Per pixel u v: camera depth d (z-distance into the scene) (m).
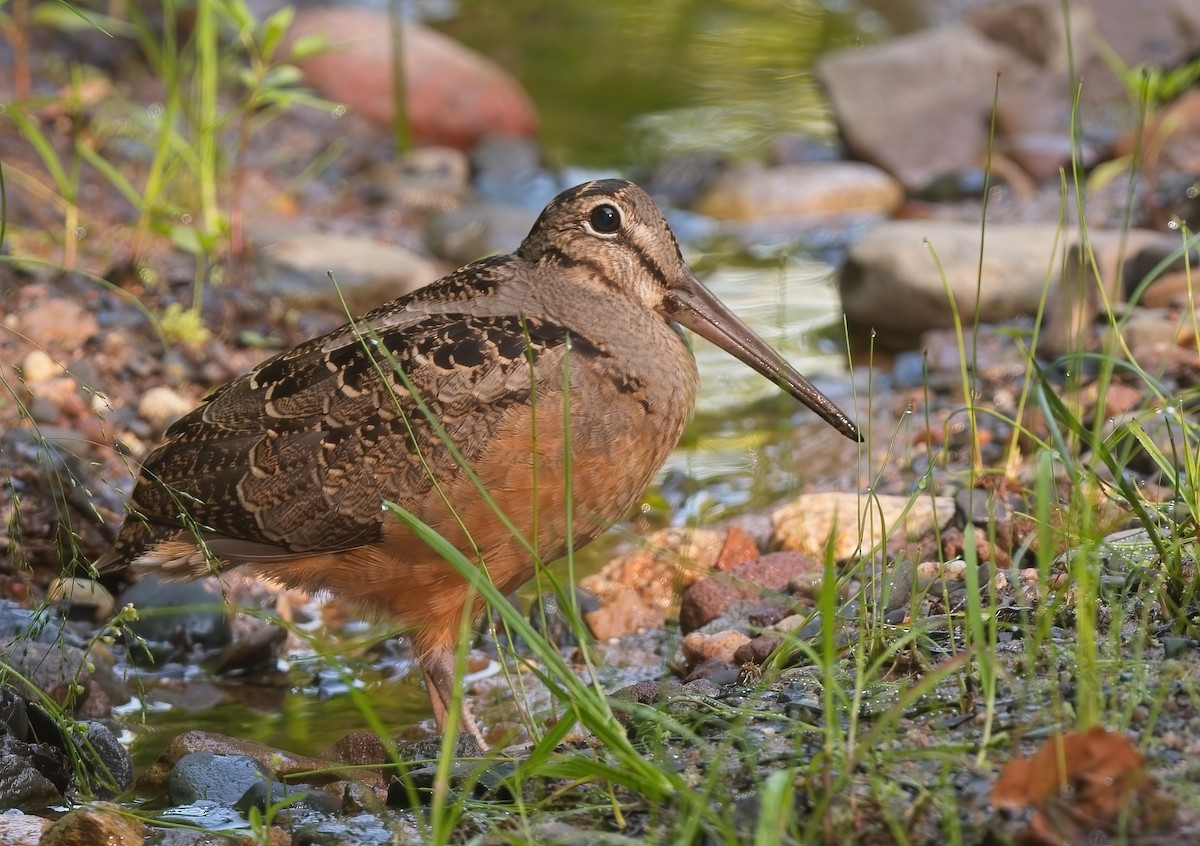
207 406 9.30
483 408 8.63
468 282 9.36
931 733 6.82
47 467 10.77
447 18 24.12
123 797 8.25
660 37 23.52
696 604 10.10
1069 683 7.03
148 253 14.97
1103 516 9.02
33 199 15.77
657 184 18.91
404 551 8.77
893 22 23.55
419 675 10.27
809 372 14.42
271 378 9.17
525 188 18.66
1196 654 7.07
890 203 18.38
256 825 6.74
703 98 21.31
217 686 10.12
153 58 16.86
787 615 9.80
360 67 19.91
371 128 19.73
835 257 17.09
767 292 16.12
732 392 14.45
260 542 8.98
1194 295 13.32
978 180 18.19
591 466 8.79
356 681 10.19
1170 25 20.31
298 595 11.38
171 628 10.59
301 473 8.83
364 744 8.52
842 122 19.28
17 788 7.99
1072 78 10.05
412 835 7.06
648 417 8.97
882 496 10.94
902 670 7.67
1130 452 10.23
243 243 15.38
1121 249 11.48
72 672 9.37
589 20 24.14
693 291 9.63
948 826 6.07
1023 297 14.23
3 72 18.30
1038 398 8.84
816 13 24.23
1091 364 12.81
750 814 6.40
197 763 8.09
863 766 6.54
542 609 8.16
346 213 17.69
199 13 15.55
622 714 8.02
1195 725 6.54
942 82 19.47
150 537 9.17
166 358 13.09
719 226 18.06
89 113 17.69
